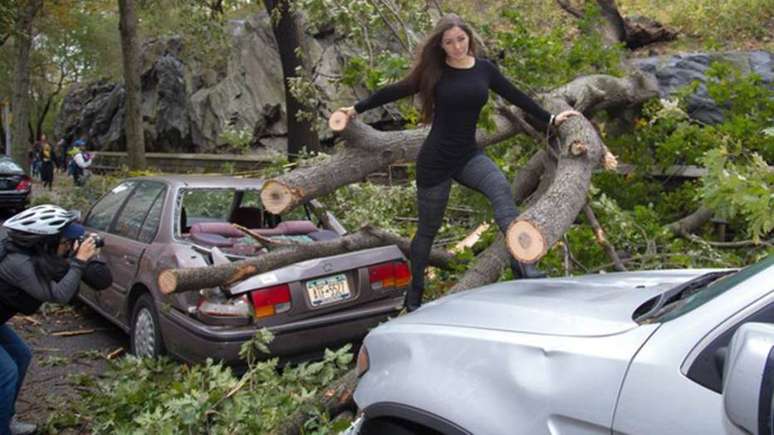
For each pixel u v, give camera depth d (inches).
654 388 73.3
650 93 263.3
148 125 909.8
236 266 177.6
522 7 472.7
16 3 759.1
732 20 467.5
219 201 233.1
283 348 188.4
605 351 79.4
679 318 78.8
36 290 147.0
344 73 231.6
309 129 448.1
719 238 247.3
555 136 185.5
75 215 155.2
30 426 173.6
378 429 101.4
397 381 97.7
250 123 698.2
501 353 88.0
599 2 442.9
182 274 169.6
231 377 169.8
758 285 77.0
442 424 88.8
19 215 151.6
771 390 61.0
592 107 243.1
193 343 187.2
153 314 207.6
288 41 437.4
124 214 248.4
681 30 480.7
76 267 150.0
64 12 1027.3
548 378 82.0
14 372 154.7
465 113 150.6
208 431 154.7
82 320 278.8
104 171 967.6
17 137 866.1
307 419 148.9
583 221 216.5
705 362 72.3
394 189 277.7
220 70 799.1
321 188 173.0
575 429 78.1
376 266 203.0
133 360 187.2
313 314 192.9
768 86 334.6
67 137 1267.2
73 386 207.6
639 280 117.9
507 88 156.1
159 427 150.1
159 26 754.8
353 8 249.9
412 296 169.2
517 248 140.4
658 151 258.7
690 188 247.4
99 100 1179.9
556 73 231.9
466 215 267.4
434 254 214.7
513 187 217.0
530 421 81.4
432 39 148.0
